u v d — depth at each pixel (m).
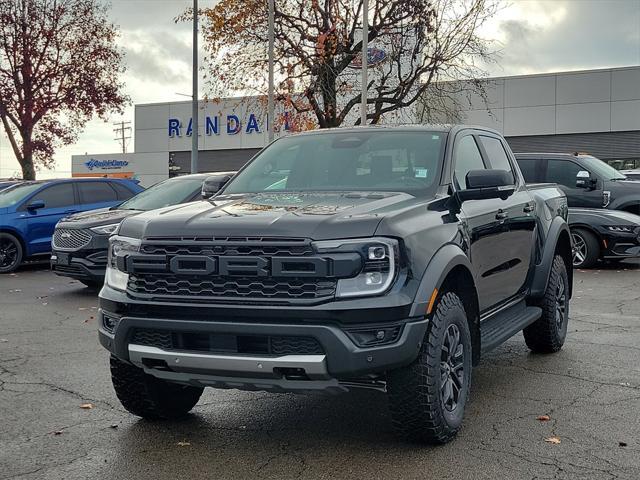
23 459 4.37
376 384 4.25
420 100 26.56
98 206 15.13
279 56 25.23
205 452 4.46
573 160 14.95
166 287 4.19
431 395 4.21
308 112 26.58
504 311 6.08
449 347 4.48
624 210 14.54
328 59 24.78
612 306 9.85
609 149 40.38
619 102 39.91
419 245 4.21
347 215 4.14
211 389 5.93
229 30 25.50
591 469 4.12
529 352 7.12
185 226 4.21
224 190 5.59
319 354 3.89
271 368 3.93
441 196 4.91
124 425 5.01
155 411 4.95
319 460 4.29
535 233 6.55
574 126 40.78
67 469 4.21
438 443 4.46
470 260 4.94
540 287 6.57
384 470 4.12
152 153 54.22
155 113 53.78
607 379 6.07
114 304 4.36
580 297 10.67
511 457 4.30
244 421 5.07
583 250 14.00
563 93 40.91
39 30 27.66
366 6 21.70
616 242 13.67
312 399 5.61
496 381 6.03
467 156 5.66
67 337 8.06
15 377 6.29
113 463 4.30
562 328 7.16
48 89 28.38
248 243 3.98
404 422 4.30
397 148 5.40
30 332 8.35
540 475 4.03
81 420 5.12
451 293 4.56
